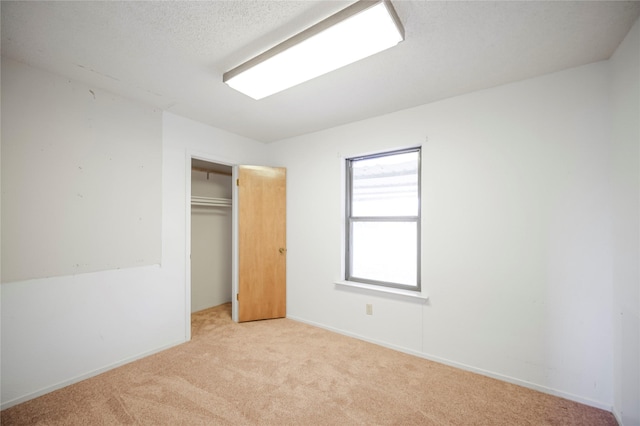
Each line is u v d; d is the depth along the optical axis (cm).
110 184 230
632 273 153
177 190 278
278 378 212
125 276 238
